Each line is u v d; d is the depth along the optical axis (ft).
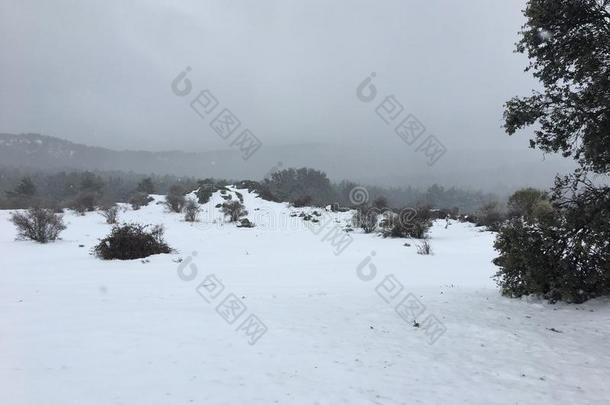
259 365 15.12
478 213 89.45
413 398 13.05
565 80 21.80
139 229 52.65
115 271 39.37
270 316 21.88
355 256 51.88
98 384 12.70
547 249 26.25
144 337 17.48
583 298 25.88
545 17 20.84
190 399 12.07
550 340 19.36
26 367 13.62
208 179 129.08
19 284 31.55
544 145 22.72
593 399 13.56
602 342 19.13
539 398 13.50
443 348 18.10
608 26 20.22
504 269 28.22
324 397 12.73
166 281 33.68
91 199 106.52
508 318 22.97
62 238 66.13
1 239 64.54
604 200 22.36
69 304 23.57
